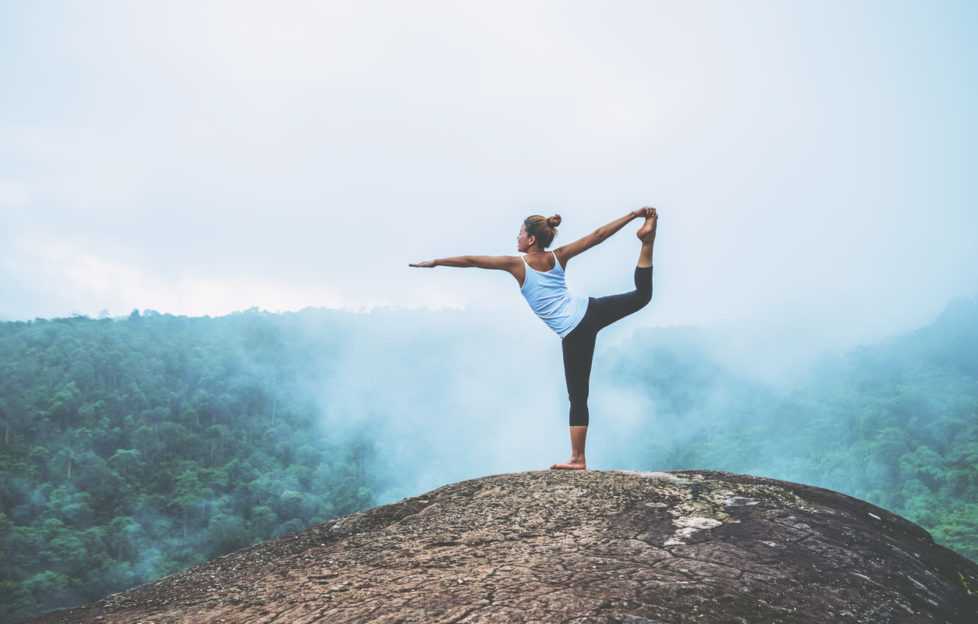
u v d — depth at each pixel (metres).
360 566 2.97
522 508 3.54
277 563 3.34
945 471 92.44
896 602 2.65
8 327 185.38
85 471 108.31
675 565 2.65
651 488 3.76
